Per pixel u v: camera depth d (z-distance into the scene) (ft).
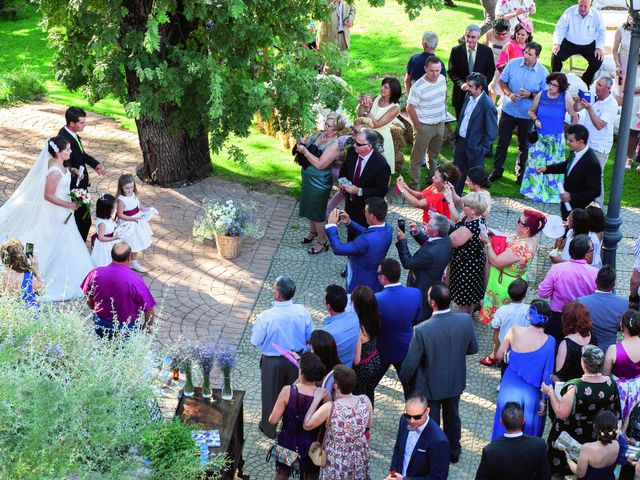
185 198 41.16
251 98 35.55
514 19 49.80
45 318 22.39
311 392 23.06
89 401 19.66
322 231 37.37
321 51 38.91
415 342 24.70
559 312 28.45
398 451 21.75
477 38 42.83
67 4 36.55
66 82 39.99
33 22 60.08
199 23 36.17
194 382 28.84
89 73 38.52
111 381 20.34
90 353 21.68
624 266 36.86
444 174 32.60
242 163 37.83
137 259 36.42
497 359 28.02
